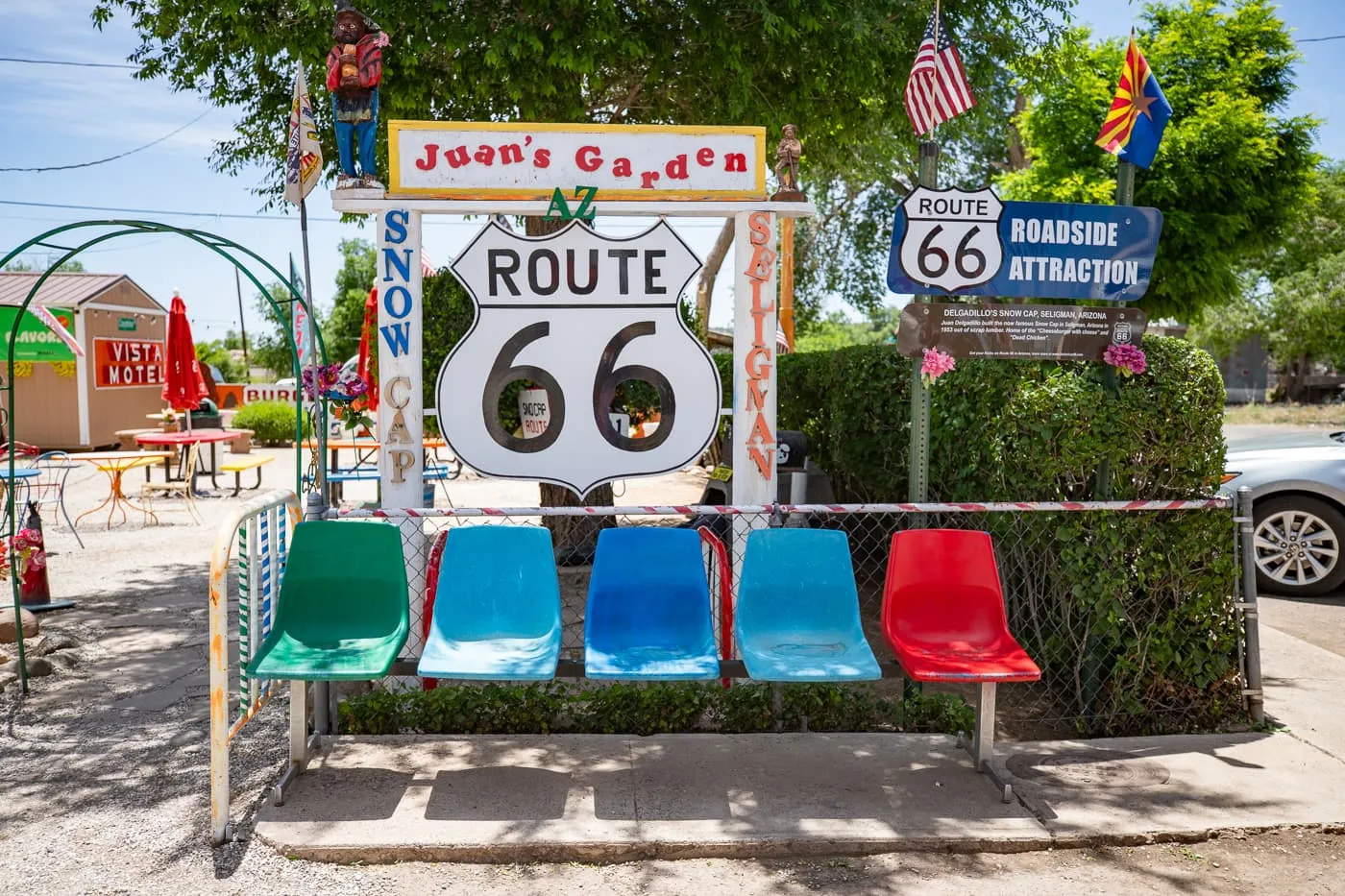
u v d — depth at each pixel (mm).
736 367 5344
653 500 13453
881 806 4000
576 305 5258
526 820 3822
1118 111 5242
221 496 13750
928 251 5055
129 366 22859
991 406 5273
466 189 5117
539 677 3957
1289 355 35188
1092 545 4859
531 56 7867
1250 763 4488
